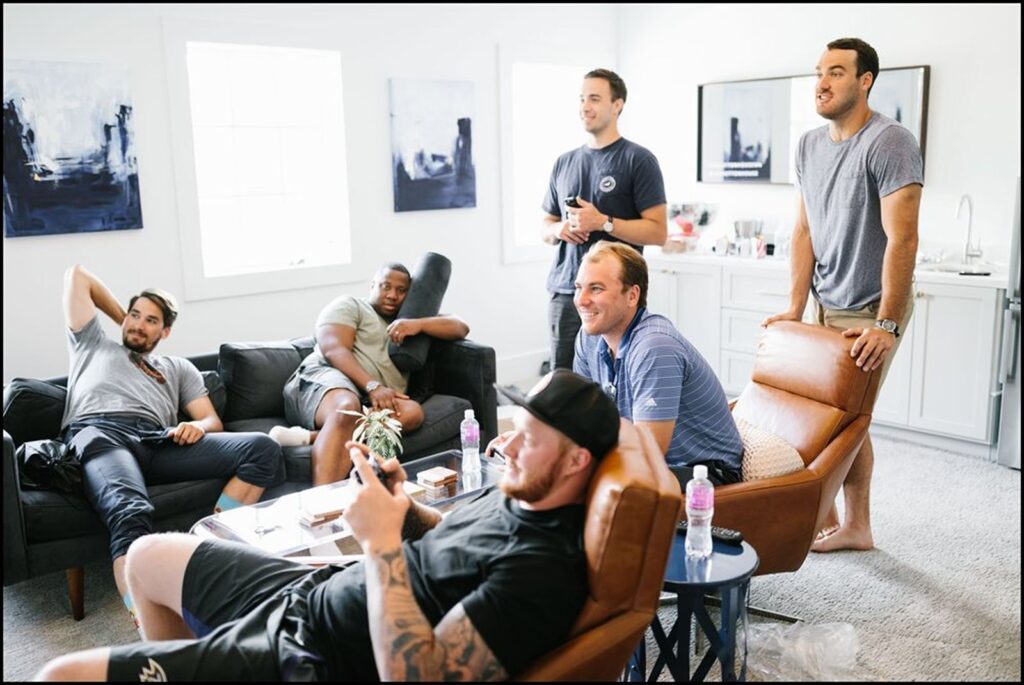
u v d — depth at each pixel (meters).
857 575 2.97
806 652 2.45
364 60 4.71
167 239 4.19
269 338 4.60
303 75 4.68
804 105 4.98
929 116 4.54
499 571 1.57
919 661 2.45
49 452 2.89
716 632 2.13
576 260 3.54
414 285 3.89
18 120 3.68
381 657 1.51
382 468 1.99
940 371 4.16
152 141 4.08
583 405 1.65
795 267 3.29
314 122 4.75
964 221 4.49
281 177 4.71
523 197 5.78
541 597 1.54
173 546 1.99
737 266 4.89
